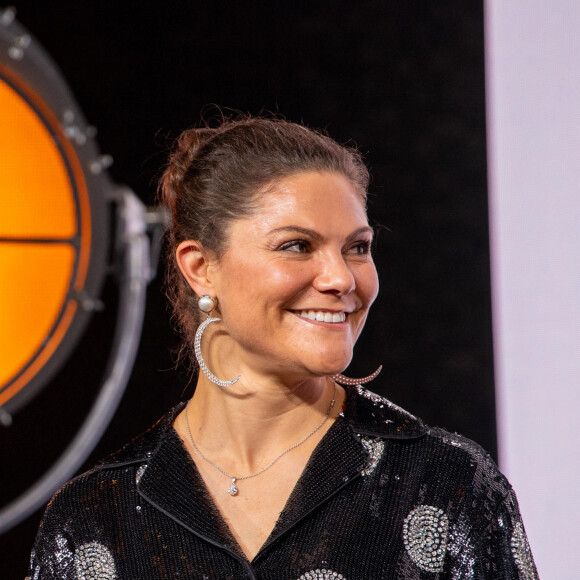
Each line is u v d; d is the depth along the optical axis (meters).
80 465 9.68
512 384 11.08
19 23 9.94
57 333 9.08
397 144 10.88
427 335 11.00
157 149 10.29
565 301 11.03
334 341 5.06
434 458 5.30
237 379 5.39
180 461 5.52
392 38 10.84
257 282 5.07
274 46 10.63
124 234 9.34
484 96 10.95
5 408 8.91
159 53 10.38
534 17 10.98
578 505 10.91
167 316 10.43
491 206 11.00
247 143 5.40
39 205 9.09
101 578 5.41
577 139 10.95
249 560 5.18
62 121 9.09
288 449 5.47
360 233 5.18
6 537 9.90
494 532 5.18
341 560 5.06
